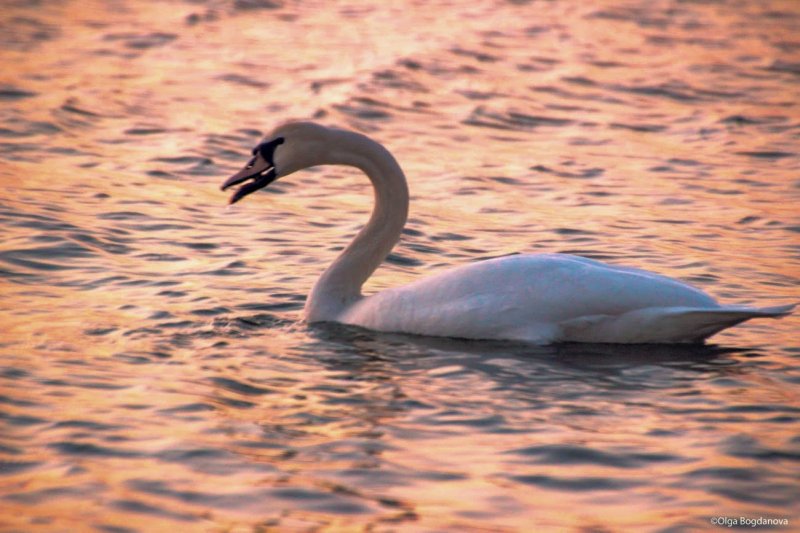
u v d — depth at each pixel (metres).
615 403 10.41
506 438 9.63
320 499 8.52
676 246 16.61
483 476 8.93
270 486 8.70
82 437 9.41
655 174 21.25
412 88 27.97
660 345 11.97
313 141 13.11
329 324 12.72
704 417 10.09
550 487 8.77
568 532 8.08
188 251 15.69
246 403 10.30
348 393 10.59
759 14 41.81
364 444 9.47
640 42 35.62
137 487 8.62
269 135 13.16
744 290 14.48
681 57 33.28
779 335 12.59
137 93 26.34
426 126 24.61
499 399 10.48
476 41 34.47
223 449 9.30
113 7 38.00
